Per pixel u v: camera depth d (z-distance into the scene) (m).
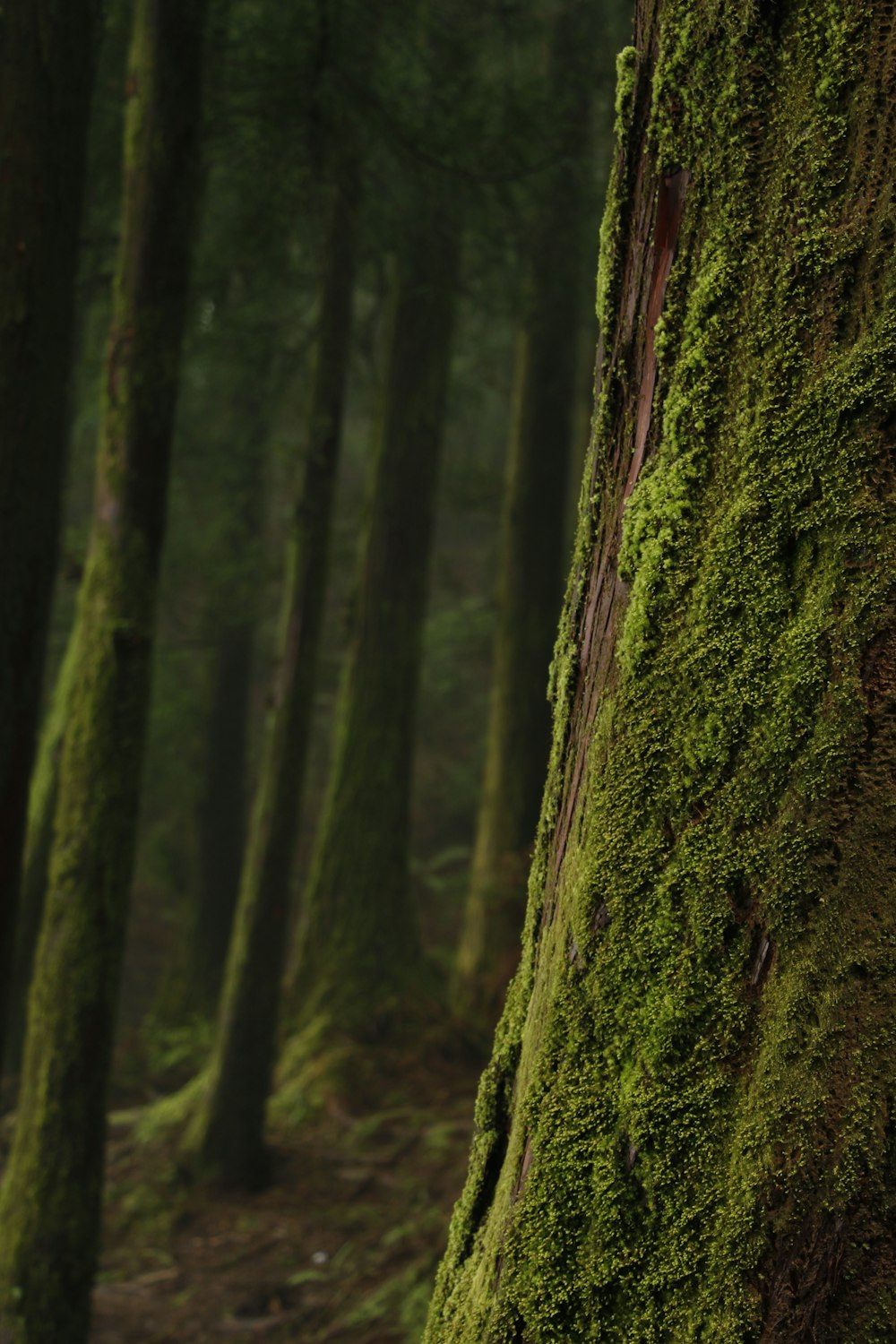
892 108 0.86
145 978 12.89
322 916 9.13
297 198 6.14
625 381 1.03
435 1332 1.11
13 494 3.21
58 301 3.28
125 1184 7.01
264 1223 6.47
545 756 10.02
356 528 13.34
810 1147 0.85
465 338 11.48
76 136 3.32
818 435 0.89
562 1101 0.99
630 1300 0.93
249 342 8.08
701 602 0.94
